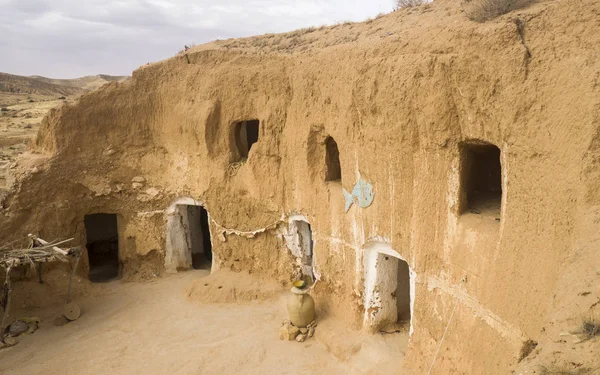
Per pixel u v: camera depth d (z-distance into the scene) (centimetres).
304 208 1528
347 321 1380
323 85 1385
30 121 3316
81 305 1741
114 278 1994
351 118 1252
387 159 1150
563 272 657
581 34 741
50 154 1844
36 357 1421
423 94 1003
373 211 1233
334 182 1466
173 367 1337
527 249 785
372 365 1205
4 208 1745
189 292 1752
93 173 1892
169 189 1906
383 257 1296
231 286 1712
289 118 1561
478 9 984
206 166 1802
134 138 1917
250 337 1454
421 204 1067
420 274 1081
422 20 1345
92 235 2219
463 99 922
